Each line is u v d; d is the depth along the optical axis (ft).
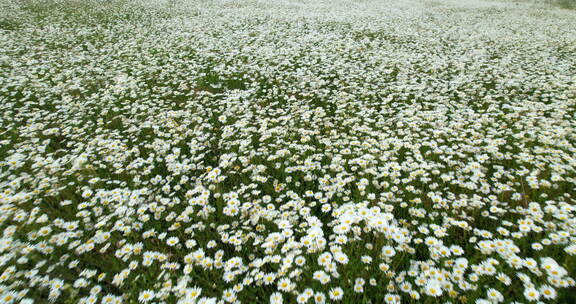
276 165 12.69
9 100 20.01
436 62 26.45
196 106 18.98
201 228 9.52
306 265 8.14
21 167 13.15
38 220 9.55
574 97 18.56
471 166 11.66
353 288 7.41
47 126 16.90
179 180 12.40
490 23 48.67
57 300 7.72
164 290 7.32
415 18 51.90
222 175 12.43
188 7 57.41
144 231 9.92
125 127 16.85
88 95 20.95
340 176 11.34
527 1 77.00
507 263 7.86
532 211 9.14
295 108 18.24
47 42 33.37
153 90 21.22
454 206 9.82
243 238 9.02
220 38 35.65
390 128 15.81
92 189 11.79
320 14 53.78
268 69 24.82
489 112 17.13
